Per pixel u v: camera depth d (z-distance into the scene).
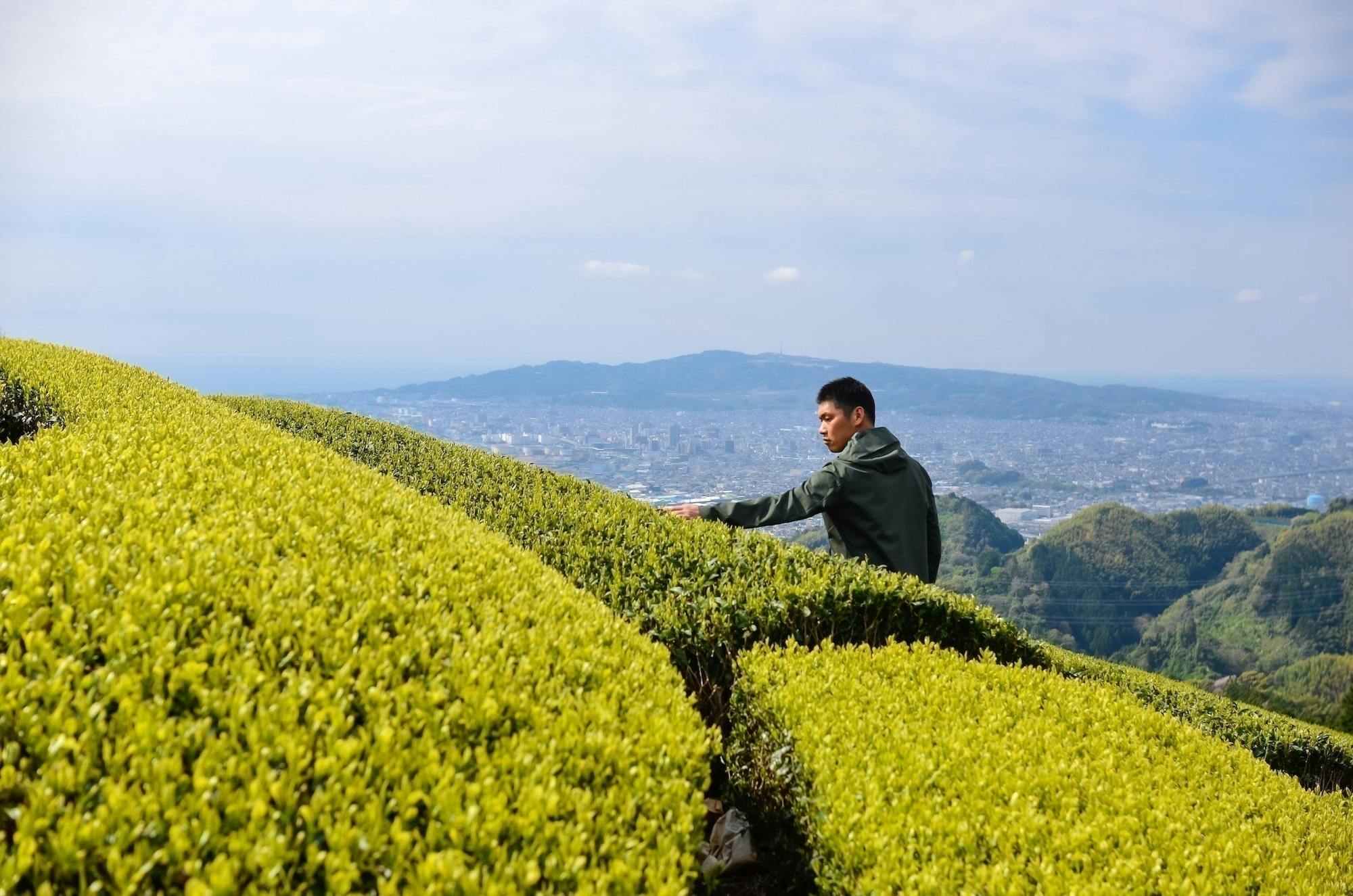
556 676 3.42
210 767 2.31
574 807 2.66
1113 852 3.35
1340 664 82.94
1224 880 3.31
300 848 2.19
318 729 2.64
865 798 3.60
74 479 4.28
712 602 5.78
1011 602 104.94
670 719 3.49
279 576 3.55
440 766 2.59
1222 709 11.95
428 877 2.14
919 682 5.02
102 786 2.16
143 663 2.69
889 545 6.92
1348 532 100.69
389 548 4.43
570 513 7.77
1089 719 4.89
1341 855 3.82
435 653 3.36
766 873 4.27
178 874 2.03
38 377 8.52
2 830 2.15
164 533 3.76
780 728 4.37
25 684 2.46
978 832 3.39
